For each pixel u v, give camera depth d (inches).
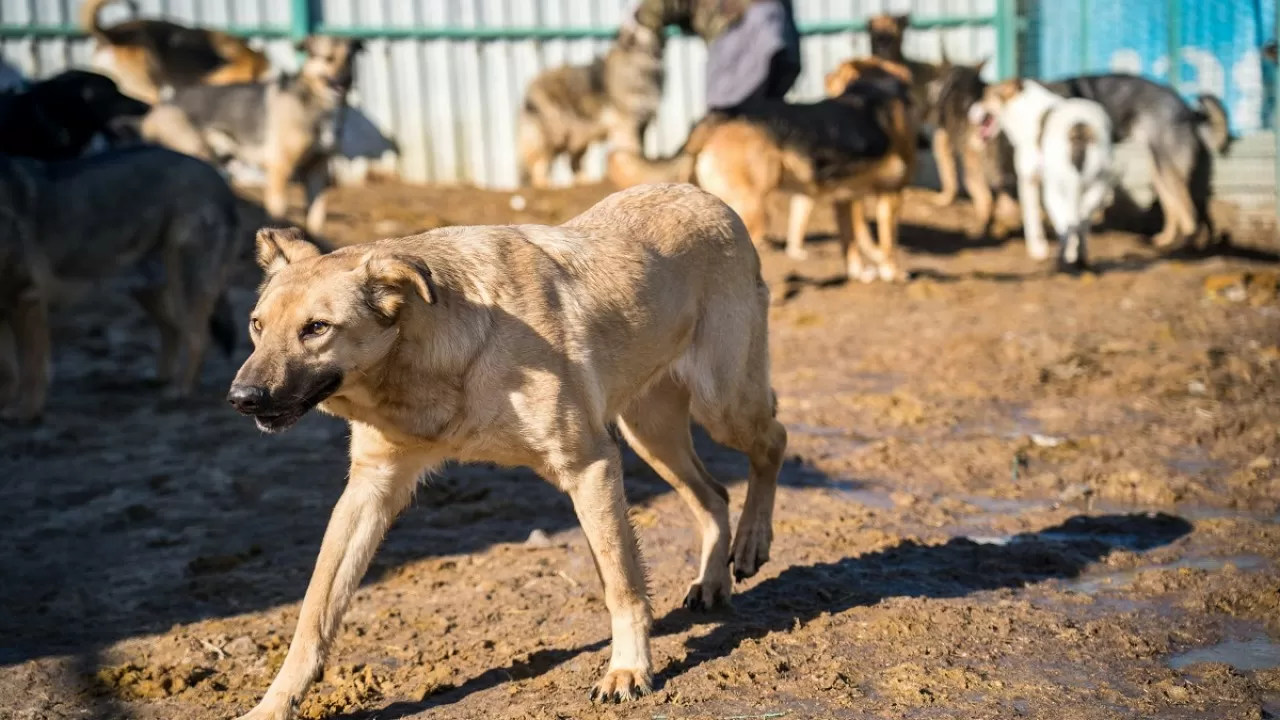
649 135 674.8
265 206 559.8
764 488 185.0
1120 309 401.4
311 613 146.6
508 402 145.6
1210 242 563.8
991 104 535.5
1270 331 358.3
